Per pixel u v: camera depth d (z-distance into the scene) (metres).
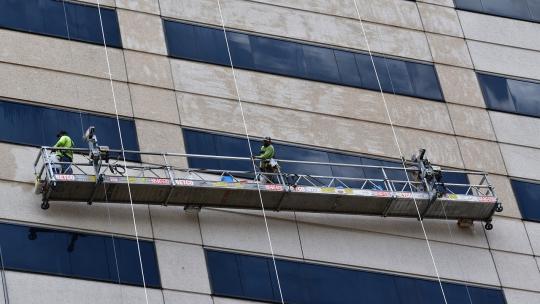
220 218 57.44
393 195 59.25
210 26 64.38
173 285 54.78
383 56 67.94
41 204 54.53
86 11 61.78
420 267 60.28
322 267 58.16
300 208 58.50
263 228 58.06
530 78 71.00
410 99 66.81
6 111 56.91
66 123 57.84
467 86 68.94
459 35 71.06
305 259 58.06
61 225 54.41
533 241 63.81
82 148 56.78
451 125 66.88
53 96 58.31
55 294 52.56
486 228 62.69
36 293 52.31
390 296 58.78
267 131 61.97
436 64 69.12
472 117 67.69
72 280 53.22
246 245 57.22
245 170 60.19
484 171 65.81
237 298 55.69
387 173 63.56
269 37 65.56
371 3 69.81
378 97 66.06
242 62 63.84
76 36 60.66
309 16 67.50
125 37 61.84
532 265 62.84
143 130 59.19
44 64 59.09
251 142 61.22
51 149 54.16
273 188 56.94
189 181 55.53
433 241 61.41
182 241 56.09
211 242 56.62
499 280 61.62
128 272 54.34
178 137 59.69
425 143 65.50
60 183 53.53
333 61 66.31
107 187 54.38
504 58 71.12
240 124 61.53
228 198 56.75
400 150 64.56
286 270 57.41
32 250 53.34
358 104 65.19
